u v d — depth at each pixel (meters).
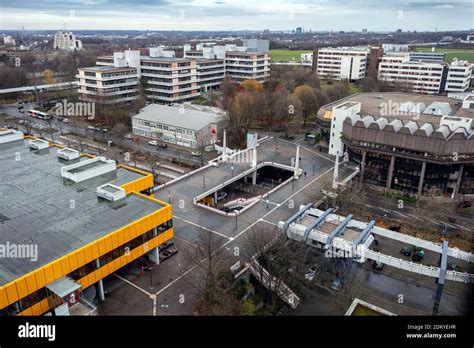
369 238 71.62
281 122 161.88
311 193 98.06
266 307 61.78
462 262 75.38
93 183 78.81
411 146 102.38
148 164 124.38
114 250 60.16
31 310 50.25
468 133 100.50
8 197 71.38
